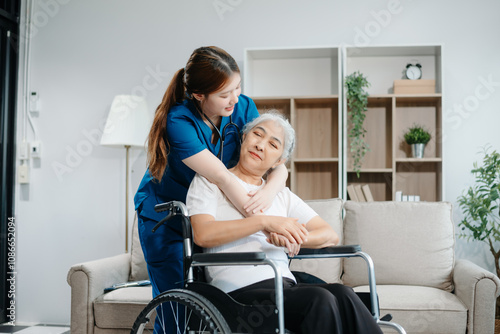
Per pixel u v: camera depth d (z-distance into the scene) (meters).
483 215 3.21
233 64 1.66
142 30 3.86
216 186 1.68
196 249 1.67
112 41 3.88
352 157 3.60
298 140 3.81
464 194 3.57
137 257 2.95
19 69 3.92
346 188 3.49
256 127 1.73
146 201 1.87
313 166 3.77
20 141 3.89
